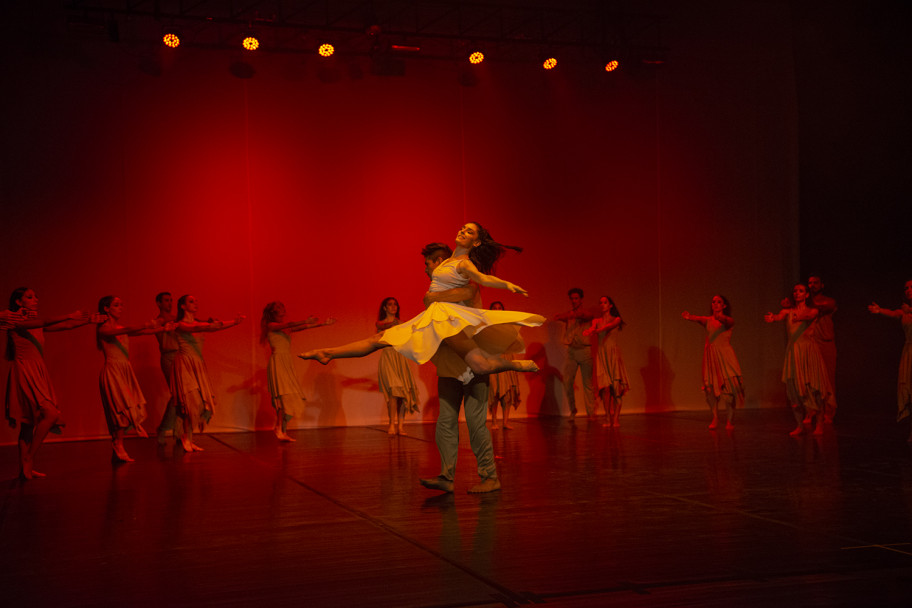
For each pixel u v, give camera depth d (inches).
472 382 183.8
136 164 322.3
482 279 168.9
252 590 112.9
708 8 393.1
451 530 146.9
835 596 106.2
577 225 376.2
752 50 399.9
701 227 393.1
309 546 137.1
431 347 164.9
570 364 350.3
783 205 403.5
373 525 152.3
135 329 248.8
